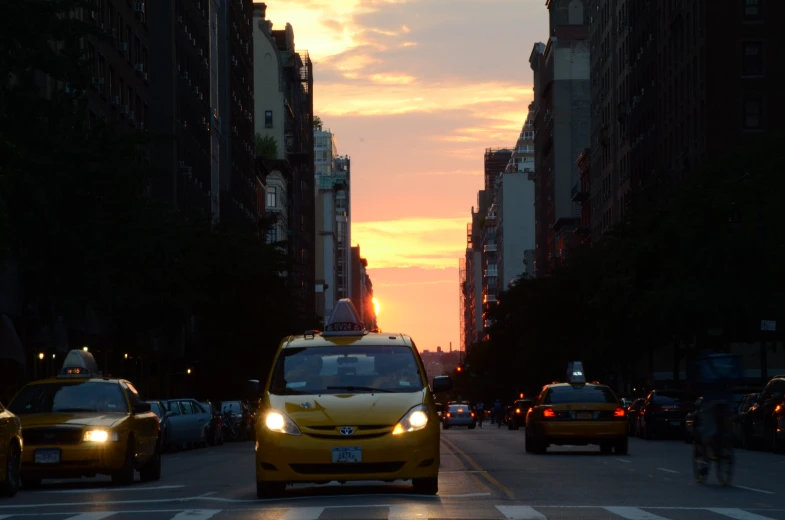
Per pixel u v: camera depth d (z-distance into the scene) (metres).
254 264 74.62
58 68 31.58
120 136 36.34
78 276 36.59
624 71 117.88
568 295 85.56
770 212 52.78
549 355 87.50
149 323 47.44
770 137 59.66
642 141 105.94
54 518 15.16
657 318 54.88
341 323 24.69
